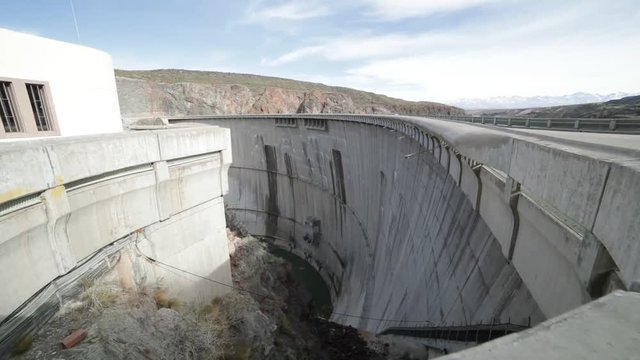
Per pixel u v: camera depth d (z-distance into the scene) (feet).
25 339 24.52
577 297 16.07
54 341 25.38
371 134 117.50
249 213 213.66
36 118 34.27
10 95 31.45
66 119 37.27
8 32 30.81
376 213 113.29
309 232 175.52
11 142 28.25
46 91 34.81
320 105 383.24
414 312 65.31
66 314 28.14
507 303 32.48
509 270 34.09
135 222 36.96
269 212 205.16
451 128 50.26
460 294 46.16
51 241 27.25
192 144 42.91
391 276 87.76
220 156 48.55
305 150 170.30
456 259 50.88
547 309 19.77
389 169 103.30
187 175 43.57
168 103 319.06
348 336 76.33
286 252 189.06
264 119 194.08
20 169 23.95
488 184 33.09
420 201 76.48
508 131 35.17
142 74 372.99
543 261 20.67
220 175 49.39
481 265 41.60
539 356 5.51
